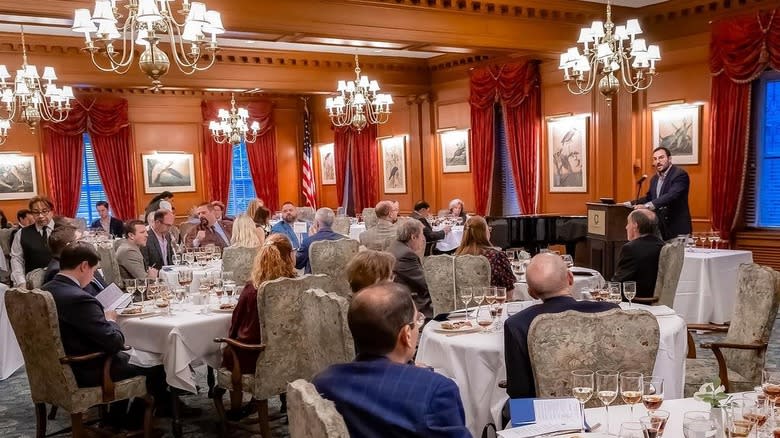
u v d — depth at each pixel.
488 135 11.65
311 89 11.93
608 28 6.25
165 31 5.04
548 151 10.73
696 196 8.79
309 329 3.50
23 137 12.68
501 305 3.58
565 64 6.62
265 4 6.98
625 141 9.44
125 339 4.32
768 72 8.13
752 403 1.94
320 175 16.17
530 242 8.89
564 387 2.70
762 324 3.54
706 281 6.52
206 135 14.68
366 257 3.39
